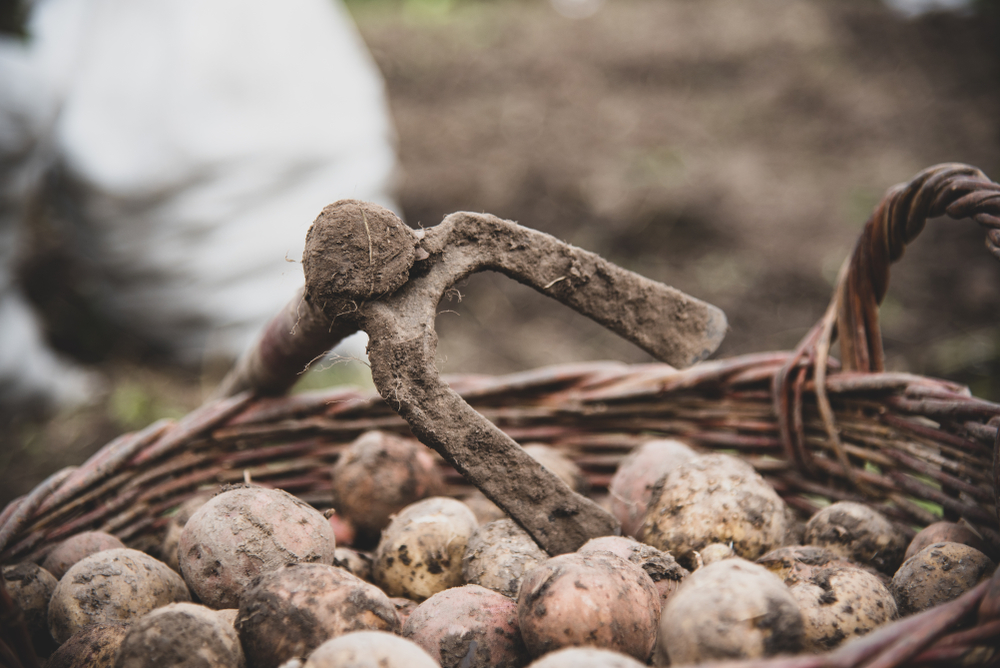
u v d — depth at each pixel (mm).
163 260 1642
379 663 651
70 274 1962
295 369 825
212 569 725
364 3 3930
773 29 3336
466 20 3635
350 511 846
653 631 701
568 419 916
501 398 910
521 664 709
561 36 3381
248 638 688
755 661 614
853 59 3156
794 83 3014
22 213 1537
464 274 735
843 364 856
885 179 2479
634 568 714
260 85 1618
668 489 795
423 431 717
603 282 764
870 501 843
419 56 3236
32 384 1615
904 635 624
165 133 1541
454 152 2627
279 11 1673
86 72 1559
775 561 743
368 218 709
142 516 852
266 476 891
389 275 711
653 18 3506
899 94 2926
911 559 747
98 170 1542
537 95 2982
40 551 804
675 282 2086
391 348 711
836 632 708
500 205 2367
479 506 864
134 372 1801
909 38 3268
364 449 852
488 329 2057
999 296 1949
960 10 3439
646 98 2971
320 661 654
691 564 771
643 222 2289
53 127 1566
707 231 2266
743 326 1956
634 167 2551
